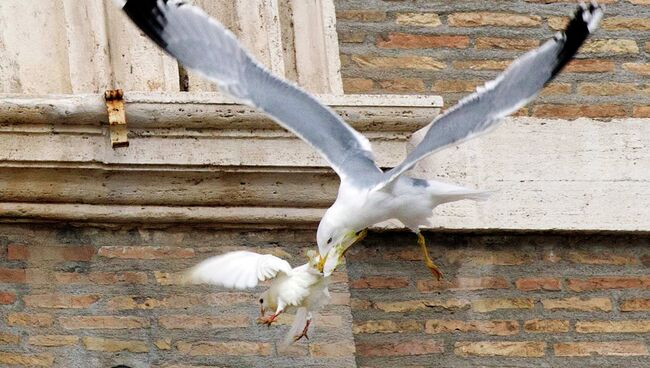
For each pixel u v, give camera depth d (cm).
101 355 1270
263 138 1291
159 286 1287
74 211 1286
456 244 1348
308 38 1330
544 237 1359
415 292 1334
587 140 1367
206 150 1286
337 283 1302
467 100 1102
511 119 1359
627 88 1384
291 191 1299
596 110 1377
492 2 1383
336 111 1297
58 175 1277
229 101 1280
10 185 1275
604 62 1388
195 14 1126
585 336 1348
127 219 1291
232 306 1287
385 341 1325
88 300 1280
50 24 1304
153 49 1304
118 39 1304
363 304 1327
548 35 1383
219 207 1299
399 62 1362
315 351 1285
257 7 1321
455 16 1377
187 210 1295
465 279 1343
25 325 1270
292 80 1323
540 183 1355
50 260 1284
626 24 1397
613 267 1362
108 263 1288
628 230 1359
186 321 1281
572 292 1353
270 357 1280
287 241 1310
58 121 1270
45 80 1297
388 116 1302
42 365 1264
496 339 1338
